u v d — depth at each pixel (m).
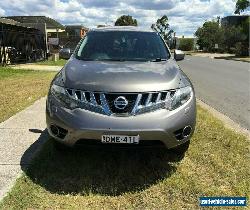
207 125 6.48
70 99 4.23
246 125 6.91
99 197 3.87
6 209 3.55
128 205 3.73
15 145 5.30
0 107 7.87
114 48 5.53
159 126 4.08
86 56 5.36
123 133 4.04
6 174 4.32
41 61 26.83
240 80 14.57
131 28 6.20
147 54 5.45
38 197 3.81
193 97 4.47
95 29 6.15
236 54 46.19
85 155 4.91
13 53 23.61
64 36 42.91
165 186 4.13
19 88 10.76
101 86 4.15
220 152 5.19
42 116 7.03
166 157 4.94
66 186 4.07
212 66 23.67
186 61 30.78
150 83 4.20
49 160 4.73
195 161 4.85
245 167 4.68
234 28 59.53
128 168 4.59
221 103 9.21
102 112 4.10
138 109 4.10
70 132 4.17
